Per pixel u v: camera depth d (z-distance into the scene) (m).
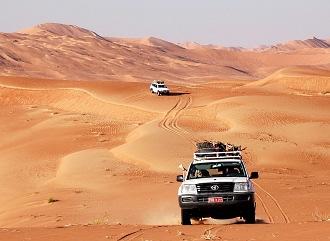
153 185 55.06
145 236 19.86
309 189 47.84
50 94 167.62
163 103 137.50
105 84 170.50
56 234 20.67
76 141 97.69
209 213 26.00
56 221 39.75
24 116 131.88
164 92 148.62
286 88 167.88
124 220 36.19
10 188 66.81
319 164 71.38
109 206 44.88
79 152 82.56
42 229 22.42
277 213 34.72
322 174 64.94
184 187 26.17
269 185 50.59
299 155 74.69
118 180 59.94
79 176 64.56
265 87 167.75
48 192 57.47
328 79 169.00
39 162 82.12
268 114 101.06
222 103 118.94
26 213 46.34
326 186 50.94
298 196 42.88
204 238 18.92
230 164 27.06
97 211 42.66
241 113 102.94
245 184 25.88
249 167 67.62
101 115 138.38
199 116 113.50
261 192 45.38
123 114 135.75
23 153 90.38
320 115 102.44
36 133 108.69
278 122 95.44
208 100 137.00
